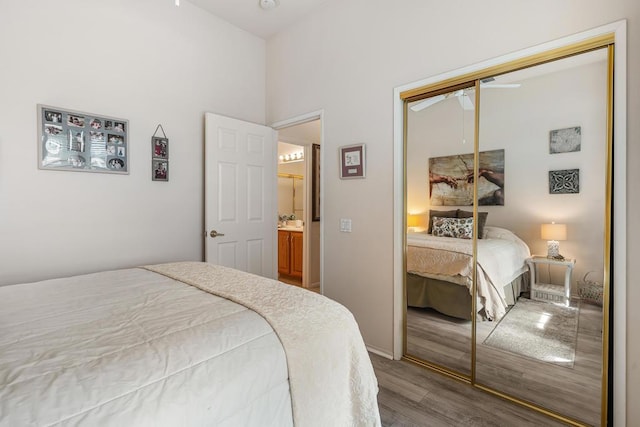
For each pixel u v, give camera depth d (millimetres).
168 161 2699
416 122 2326
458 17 2041
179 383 850
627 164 1494
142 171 2555
